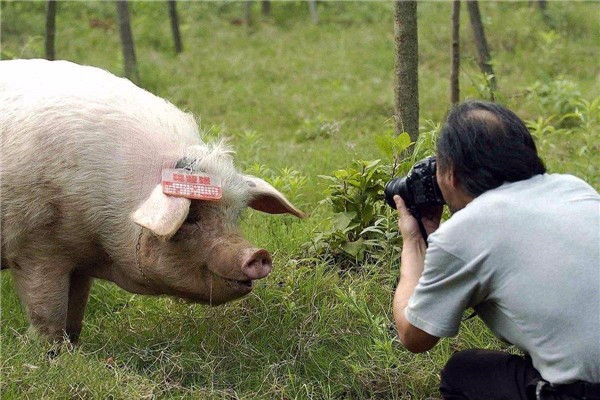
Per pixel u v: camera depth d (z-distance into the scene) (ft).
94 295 17.61
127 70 38.17
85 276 16.19
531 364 10.77
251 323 15.40
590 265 9.84
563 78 36.04
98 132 14.76
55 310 15.43
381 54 43.78
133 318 16.34
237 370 14.46
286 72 41.65
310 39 47.57
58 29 47.78
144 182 14.62
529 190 10.32
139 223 13.26
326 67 42.24
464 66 38.96
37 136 14.75
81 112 14.87
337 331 15.10
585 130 26.32
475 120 10.50
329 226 18.15
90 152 14.66
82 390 13.05
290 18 52.31
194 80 40.47
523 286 9.93
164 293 15.16
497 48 42.14
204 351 14.73
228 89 39.01
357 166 17.34
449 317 10.39
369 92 37.01
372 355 14.39
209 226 14.23
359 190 17.16
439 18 47.42
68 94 15.11
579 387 9.86
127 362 14.51
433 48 42.22
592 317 9.75
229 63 43.06
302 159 26.25
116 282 15.84
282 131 32.91
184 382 14.26
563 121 30.25
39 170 14.69
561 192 10.33
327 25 50.31
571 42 42.68
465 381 11.21
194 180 13.94
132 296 17.12
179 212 13.38
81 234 15.01
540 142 23.82
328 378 14.02
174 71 41.91
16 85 15.57
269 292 15.94
